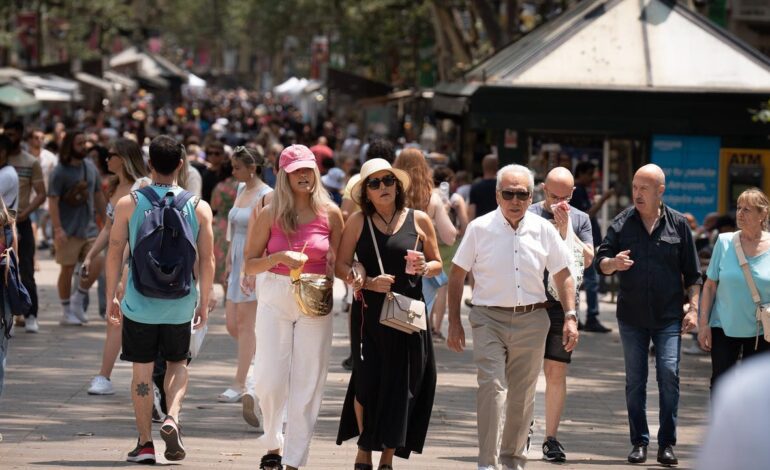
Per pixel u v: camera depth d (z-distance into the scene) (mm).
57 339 37438
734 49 58062
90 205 39781
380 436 19438
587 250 23625
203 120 160875
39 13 145750
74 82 130625
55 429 24719
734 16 93812
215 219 36562
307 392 20172
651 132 56469
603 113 56438
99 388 28719
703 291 24109
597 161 57250
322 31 197000
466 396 30547
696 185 57000
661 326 23578
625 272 23656
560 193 23531
